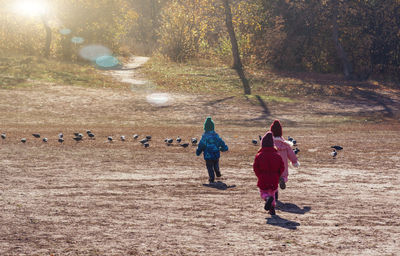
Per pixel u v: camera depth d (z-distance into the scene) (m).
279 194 8.56
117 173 10.22
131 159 12.12
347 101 29.98
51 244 5.47
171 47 46.28
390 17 43.81
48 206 7.29
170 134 17.70
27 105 23.42
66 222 6.42
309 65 44.47
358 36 44.78
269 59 44.50
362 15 44.97
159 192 8.48
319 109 26.83
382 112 26.78
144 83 32.25
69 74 33.03
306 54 45.25
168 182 9.41
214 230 6.17
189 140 16.12
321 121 23.31
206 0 47.59
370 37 43.53
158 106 25.25
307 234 6.04
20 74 30.73
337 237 5.91
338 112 26.22
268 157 6.96
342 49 42.41
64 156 12.25
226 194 8.46
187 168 11.06
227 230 6.18
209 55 46.97
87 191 8.41
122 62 43.38
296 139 17.05
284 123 22.42
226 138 17.05
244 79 35.62
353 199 8.16
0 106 22.72
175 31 46.38
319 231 6.18
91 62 42.69
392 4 43.72
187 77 35.41
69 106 23.92
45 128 18.27
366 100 30.86
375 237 5.93
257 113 24.86
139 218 6.70
